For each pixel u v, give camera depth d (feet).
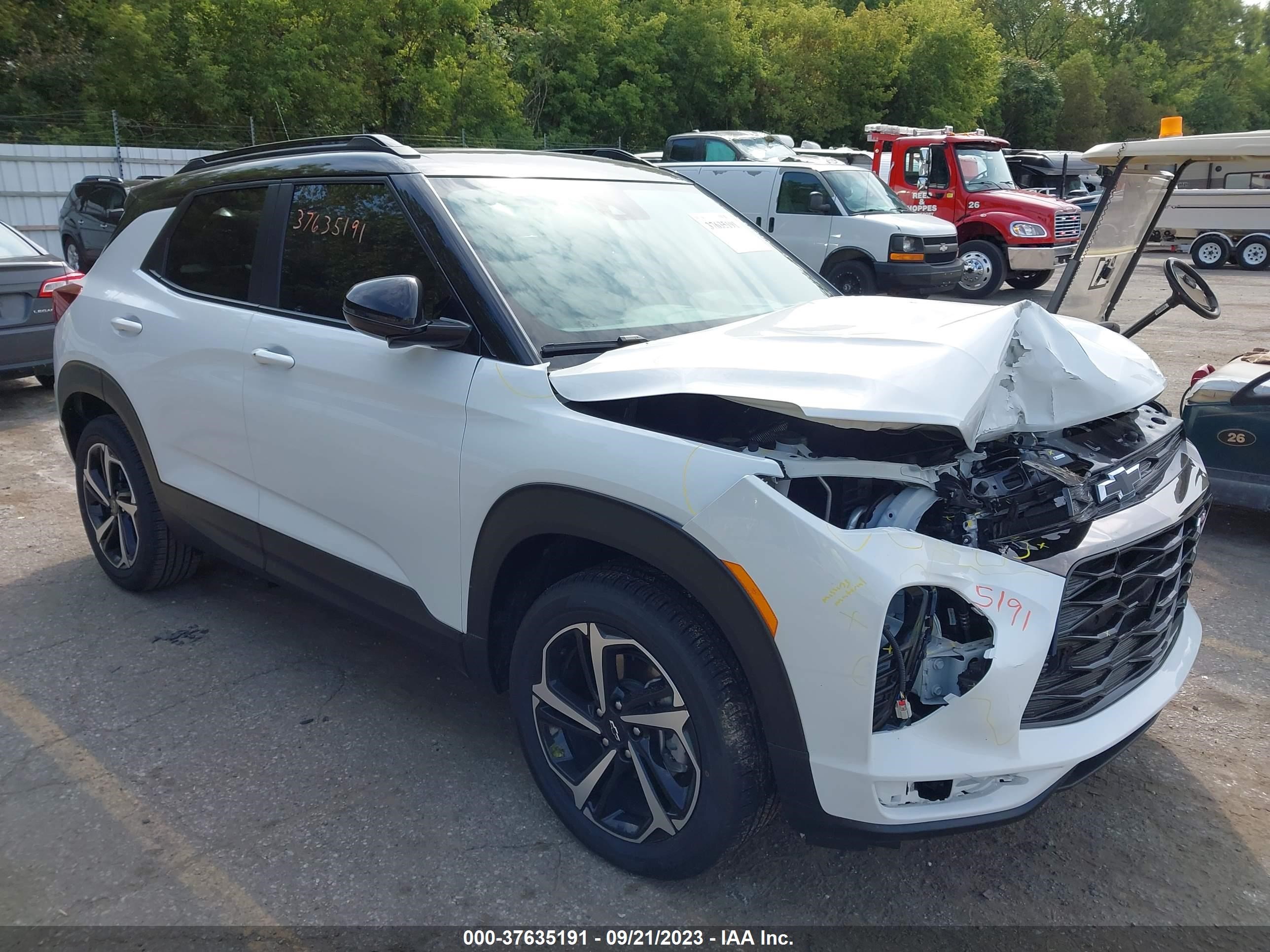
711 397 8.24
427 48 83.05
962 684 7.41
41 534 17.15
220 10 70.85
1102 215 17.21
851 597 7.06
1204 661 13.09
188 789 10.07
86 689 12.02
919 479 7.73
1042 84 163.22
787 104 110.01
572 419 8.46
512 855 9.09
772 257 12.67
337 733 11.12
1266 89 241.14
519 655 9.17
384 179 10.52
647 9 101.86
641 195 12.15
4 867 8.91
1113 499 8.35
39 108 67.36
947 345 8.21
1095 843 9.45
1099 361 9.37
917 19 122.11
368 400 10.02
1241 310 46.62
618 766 8.68
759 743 7.85
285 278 11.36
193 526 12.82
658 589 8.14
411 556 9.94
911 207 52.39
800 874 8.95
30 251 26.50
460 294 9.49
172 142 67.46
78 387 14.15
